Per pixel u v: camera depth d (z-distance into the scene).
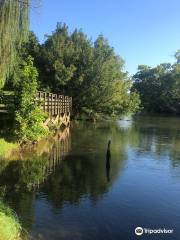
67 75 55.72
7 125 26.67
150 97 118.06
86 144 31.92
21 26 17.23
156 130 48.03
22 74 25.83
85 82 57.62
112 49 59.59
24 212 14.47
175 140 37.28
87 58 57.62
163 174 21.61
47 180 19.17
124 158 26.16
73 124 51.72
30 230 12.80
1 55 17.36
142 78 123.44
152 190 18.33
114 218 14.49
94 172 21.47
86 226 13.59
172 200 16.92
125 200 16.64
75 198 16.55
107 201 16.36
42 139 31.03
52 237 12.47
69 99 48.25
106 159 25.30
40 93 29.95
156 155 27.72
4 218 12.00
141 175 21.22
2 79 18.88
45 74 56.34
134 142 34.72
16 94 25.70
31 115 25.97
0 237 10.49
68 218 14.16
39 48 57.22
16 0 16.83
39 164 22.58
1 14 16.70
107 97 58.44
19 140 25.77
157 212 15.37
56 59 56.25
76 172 21.23
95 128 47.25
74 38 58.66
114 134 40.91
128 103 64.62
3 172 20.14
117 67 61.31
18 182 18.47
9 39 17.09
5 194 16.53
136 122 63.16
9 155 23.45
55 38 57.28
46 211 14.73
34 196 16.50
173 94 110.88
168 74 117.12
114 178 20.30
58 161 23.92
